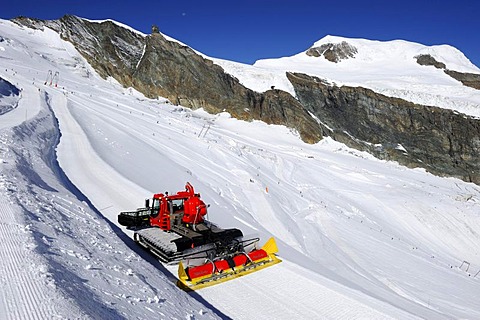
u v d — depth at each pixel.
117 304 4.61
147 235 8.76
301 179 32.50
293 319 6.83
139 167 18.69
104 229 8.37
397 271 16.19
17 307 3.63
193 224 8.72
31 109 23.27
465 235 29.34
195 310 5.92
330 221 21.80
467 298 14.59
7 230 5.61
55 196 9.32
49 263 4.79
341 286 8.40
